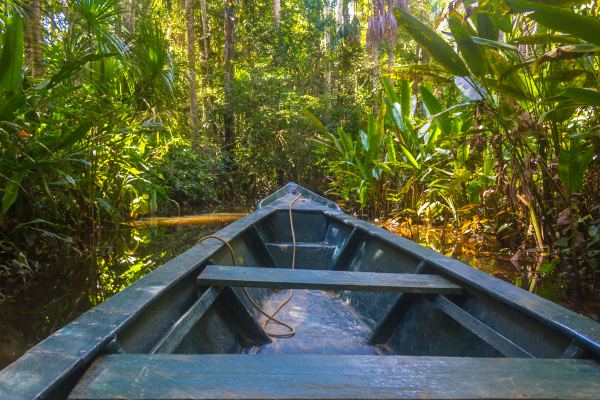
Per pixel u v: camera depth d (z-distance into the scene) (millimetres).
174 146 7250
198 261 1758
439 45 3072
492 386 819
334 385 812
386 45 14758
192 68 5930
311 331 2127
